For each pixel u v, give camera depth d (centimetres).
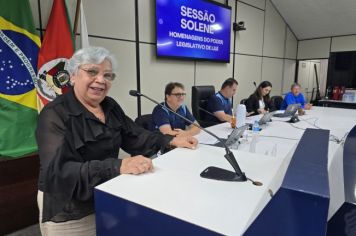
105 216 73
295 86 405
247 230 54
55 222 97
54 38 202
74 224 100
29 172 203
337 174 108
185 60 359
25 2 187
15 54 183
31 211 207
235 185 75
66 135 93
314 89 712
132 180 79
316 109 371
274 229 54
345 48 562
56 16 204
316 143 92
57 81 201
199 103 313
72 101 103
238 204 64
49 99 197
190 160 97
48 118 94
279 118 286
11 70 181
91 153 102
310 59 618
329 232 97
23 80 187
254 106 372
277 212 54
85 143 99
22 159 198
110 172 85
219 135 207
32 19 191
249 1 462
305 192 50
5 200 193
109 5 264
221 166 90
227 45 420
